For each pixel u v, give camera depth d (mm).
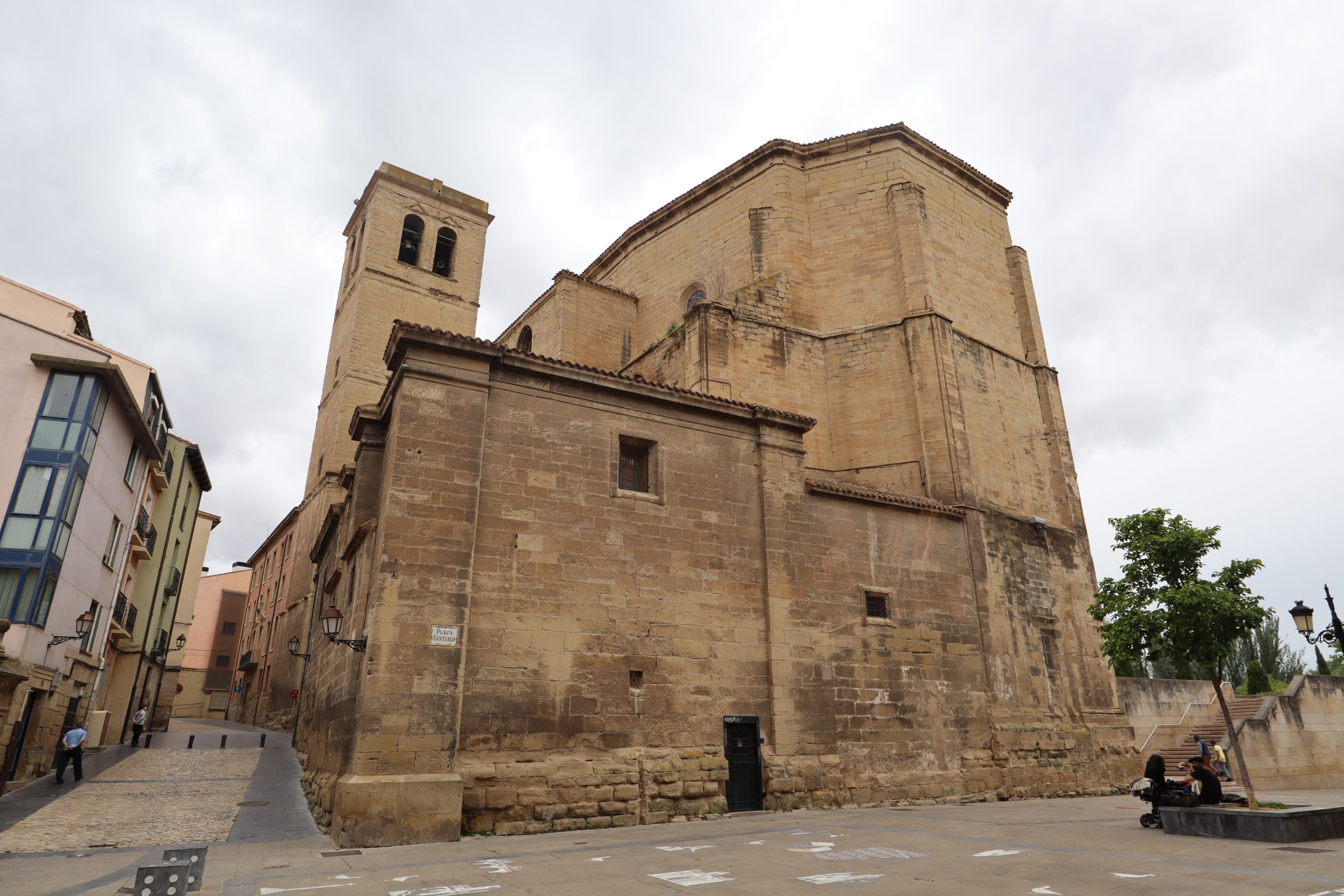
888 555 18750
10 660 16344
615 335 29578
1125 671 15195
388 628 12258
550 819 12656
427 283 38281
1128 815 14961
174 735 34281
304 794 16844
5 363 20125
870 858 9625
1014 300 27953
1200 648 13562
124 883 8703
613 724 13906
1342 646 15320
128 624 28359
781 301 24734
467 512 13500
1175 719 28469
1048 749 20000
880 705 17234
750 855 9961
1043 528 23953
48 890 8336
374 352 36094
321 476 35625
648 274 30375
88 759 22984
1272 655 43375
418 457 13398
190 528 37344
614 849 10617
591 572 14555
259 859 10008
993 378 25234
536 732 13141
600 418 15703
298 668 36844
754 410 17500
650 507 15625
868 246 25547
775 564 16641
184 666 64062
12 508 18953
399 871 9055
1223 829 11172
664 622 15039
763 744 15461
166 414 28703
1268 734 26344
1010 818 14164
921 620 18719
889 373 23812
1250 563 13820
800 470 17781
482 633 13195
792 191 26562
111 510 23188
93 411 20656
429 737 12023
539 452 14766
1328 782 26828
